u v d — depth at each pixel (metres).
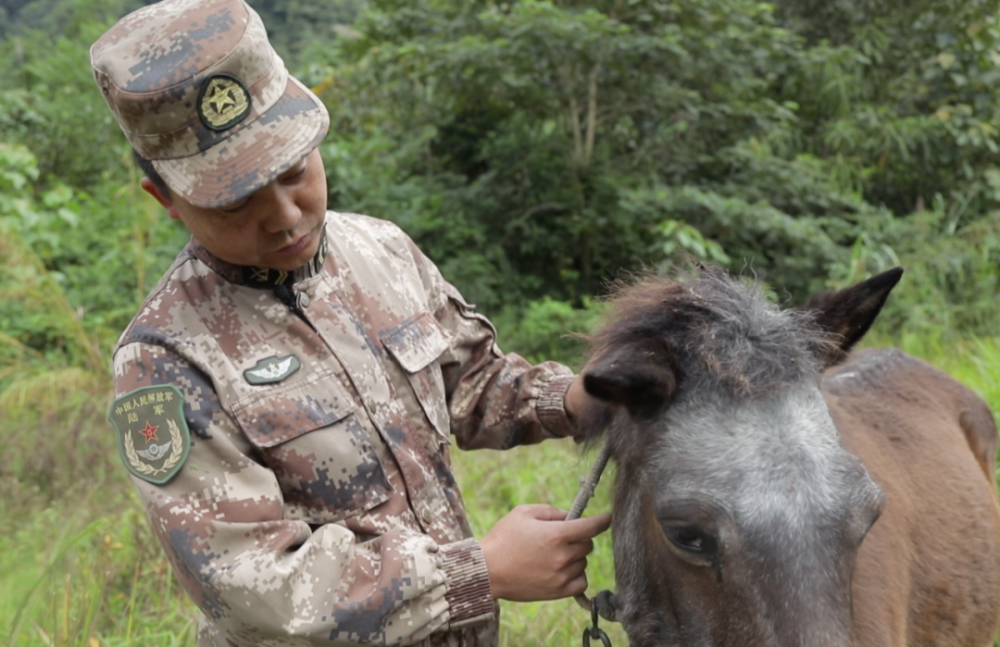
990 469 3.77
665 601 2.05
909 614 2.78
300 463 1.98
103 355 7.58
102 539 4.73
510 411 2.48
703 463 1.87
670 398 2.00
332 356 2.06
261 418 1.96
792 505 1.78
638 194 7.91
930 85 9.90
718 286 2.18
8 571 4.36
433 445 2.21
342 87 9.27
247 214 1.88
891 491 2.79
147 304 2.05
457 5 8.51
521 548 1.99
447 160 9.21
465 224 8.12
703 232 8.30
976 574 3.15
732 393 1.93
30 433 6.36
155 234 8.84
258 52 1.86
